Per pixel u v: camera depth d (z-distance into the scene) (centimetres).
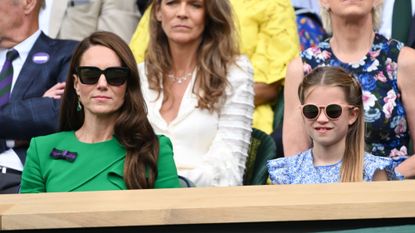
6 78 2030
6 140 1961
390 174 1561
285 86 1839
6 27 2055
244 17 2181
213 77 1897
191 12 1917
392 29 2211
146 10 2261
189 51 1923
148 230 995
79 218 985
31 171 1532
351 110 1555
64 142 1545
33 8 2067
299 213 960
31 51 2055
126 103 1531
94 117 1532
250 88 1917
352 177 1548
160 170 1522
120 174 1497
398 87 1803
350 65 1822
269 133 2102
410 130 1800
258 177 1802
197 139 1866
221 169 1825
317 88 1559
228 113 1881
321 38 2356
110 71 1518
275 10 2197
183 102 1892
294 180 1588
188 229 987
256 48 2180
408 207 951
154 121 1892
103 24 2339
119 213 980
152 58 1941
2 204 1039
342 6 1819
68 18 2295
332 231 969
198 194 1049
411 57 1805
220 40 1927
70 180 1503
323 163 1579
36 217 991
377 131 1778
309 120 1566
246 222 974
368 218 957
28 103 1953
